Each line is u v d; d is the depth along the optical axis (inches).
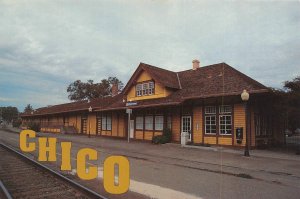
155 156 670.5
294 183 406.3
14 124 2955.2
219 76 932.6
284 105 777.6
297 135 1793.8
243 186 383.9
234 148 788.6
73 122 1684.3
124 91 1180.5
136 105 1064.2
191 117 904.3
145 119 1078.4
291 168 519.2
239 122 786.2
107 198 304.2
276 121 960.3
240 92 754.2
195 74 1061.8
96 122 1427.2
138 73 1115.9
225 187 376.2
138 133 1107.9
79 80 2583.7
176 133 949.2
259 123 847.1
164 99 984.9
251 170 501.7
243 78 845.2
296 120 792.9
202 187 374.3
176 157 649.0
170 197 325.7
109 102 1363.2
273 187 380.8
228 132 811.4
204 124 868.0
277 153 715.4
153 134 1036.5
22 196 319.3
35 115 2297.0
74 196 317.4
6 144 938.7
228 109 815.1
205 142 858.1
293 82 771.4
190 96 872.3
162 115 1003.9
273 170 500.1
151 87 1073.5
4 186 347.3
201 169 507.2
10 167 498.6
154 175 450.0
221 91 819.4
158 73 1068.5
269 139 901.8
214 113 846.5
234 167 529.7
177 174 460.1
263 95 788.0
